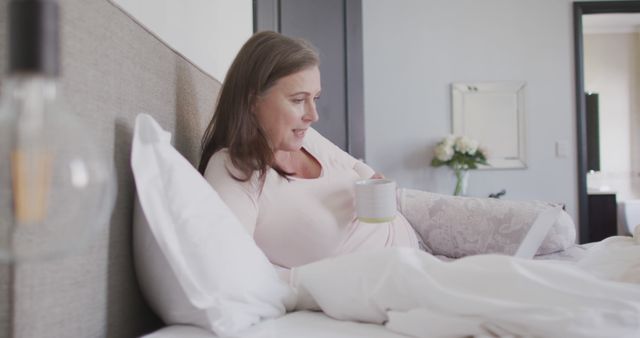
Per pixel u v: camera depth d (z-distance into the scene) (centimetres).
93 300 67
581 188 347
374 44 354
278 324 75
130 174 80
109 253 71
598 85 478
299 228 110
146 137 74
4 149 32
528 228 142
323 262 81
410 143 354
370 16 355
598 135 448
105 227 70
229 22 169
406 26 353
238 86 109
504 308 60
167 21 108
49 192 33
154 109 94
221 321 69
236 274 73
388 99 354
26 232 33
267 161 106
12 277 53
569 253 144
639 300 63
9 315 53
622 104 476
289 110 109
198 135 127
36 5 31
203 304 68
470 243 149
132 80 82
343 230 119
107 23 73
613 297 62
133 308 81
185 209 72
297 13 249
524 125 350
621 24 467
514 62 350
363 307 73
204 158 115
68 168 34
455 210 152
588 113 449
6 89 33
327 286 77
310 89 111
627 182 477
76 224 35
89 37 67
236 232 78
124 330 77
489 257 68
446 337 65
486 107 351
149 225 70
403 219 149
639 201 440
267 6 246
